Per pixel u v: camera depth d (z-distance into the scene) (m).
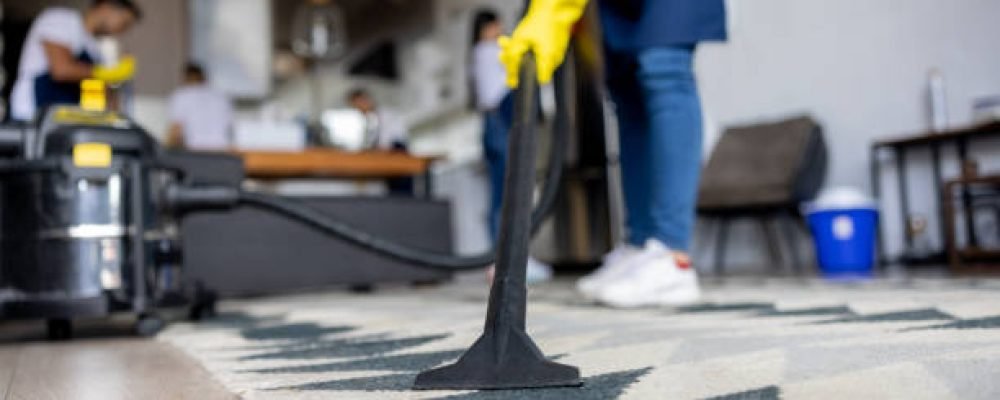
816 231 3.10
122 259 1.41
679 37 1.41
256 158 3.62
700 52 4.32
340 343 1.03
